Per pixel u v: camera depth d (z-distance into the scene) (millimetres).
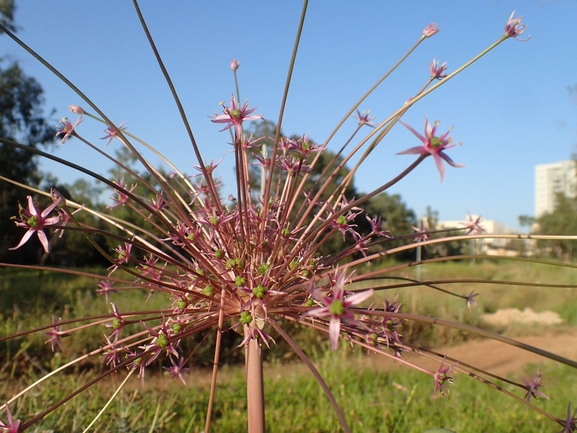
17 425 1297
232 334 8781
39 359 7230
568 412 1518
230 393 6273
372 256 1750
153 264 1840
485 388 6809
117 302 9250
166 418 4754
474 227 2111
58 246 24016
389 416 5316
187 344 8227
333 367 7047
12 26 17953
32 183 21297
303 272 1640
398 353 1738
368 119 2082
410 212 31344
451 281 1678
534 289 16984
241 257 1652
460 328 1145
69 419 4051
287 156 1959
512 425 5457
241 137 1631
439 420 5336
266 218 1703
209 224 1690
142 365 1598
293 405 5938
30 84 20297
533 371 8172
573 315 14289
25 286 12625
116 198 1903
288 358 8852
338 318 1202
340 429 5039
